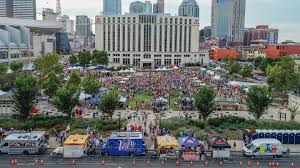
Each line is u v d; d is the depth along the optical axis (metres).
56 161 56.34
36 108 89.12
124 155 59.84
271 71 141.62
